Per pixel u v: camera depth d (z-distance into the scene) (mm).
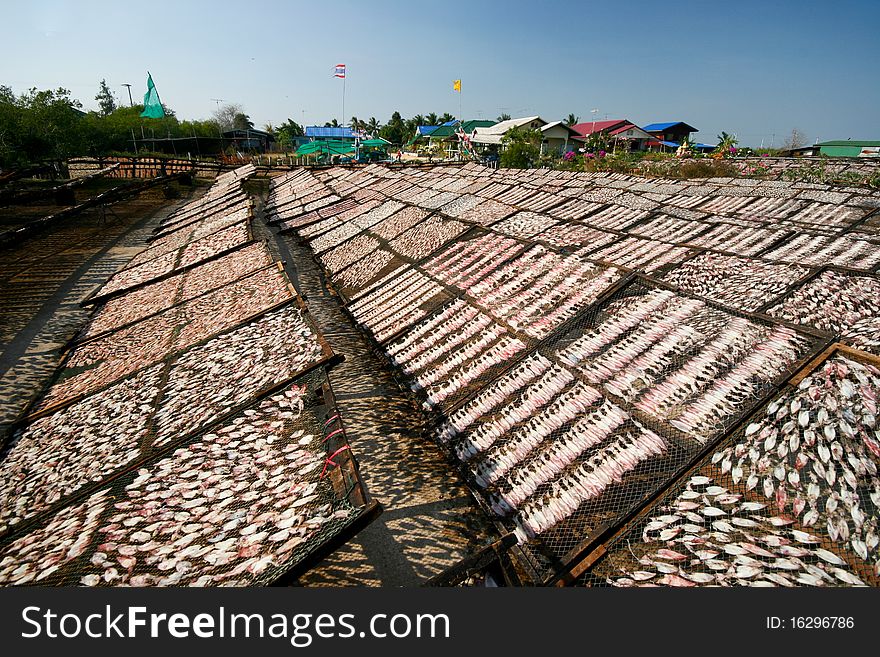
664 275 9711
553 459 5293
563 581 3926
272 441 5648
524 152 51094
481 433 6066
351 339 10867
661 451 4844
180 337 9891
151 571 4090
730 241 12812
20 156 39219
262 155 85750
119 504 5027
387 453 7188
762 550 3801
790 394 4938
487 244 11734
